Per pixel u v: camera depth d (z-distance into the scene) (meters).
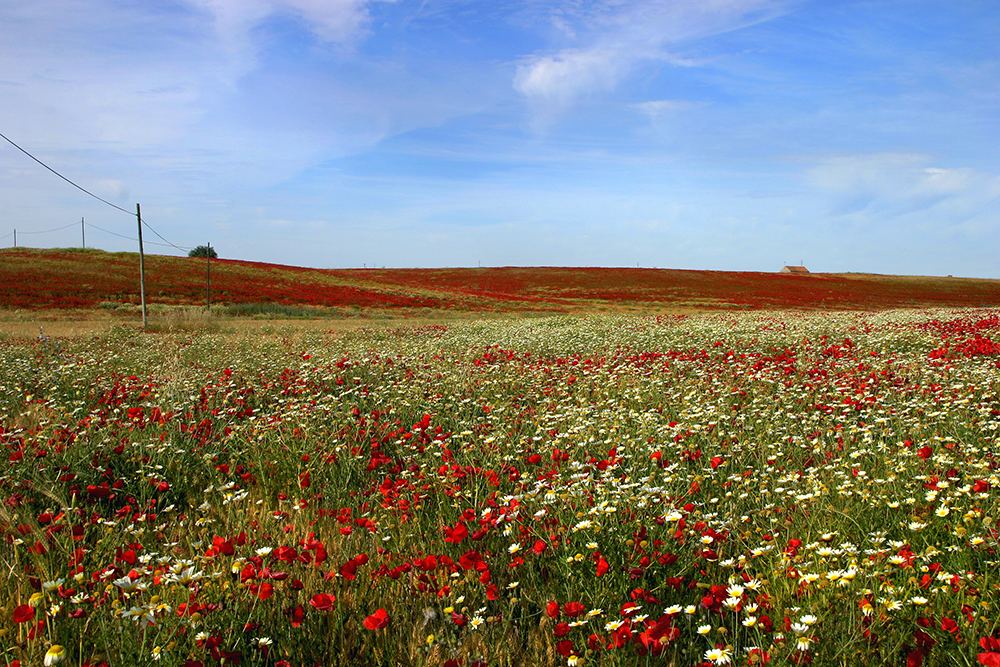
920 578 3.15
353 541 4.15
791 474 4.84
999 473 4.52
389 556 3.94
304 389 9.93
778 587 3.35
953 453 5.38
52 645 2.76
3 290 50.94
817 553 3.46
